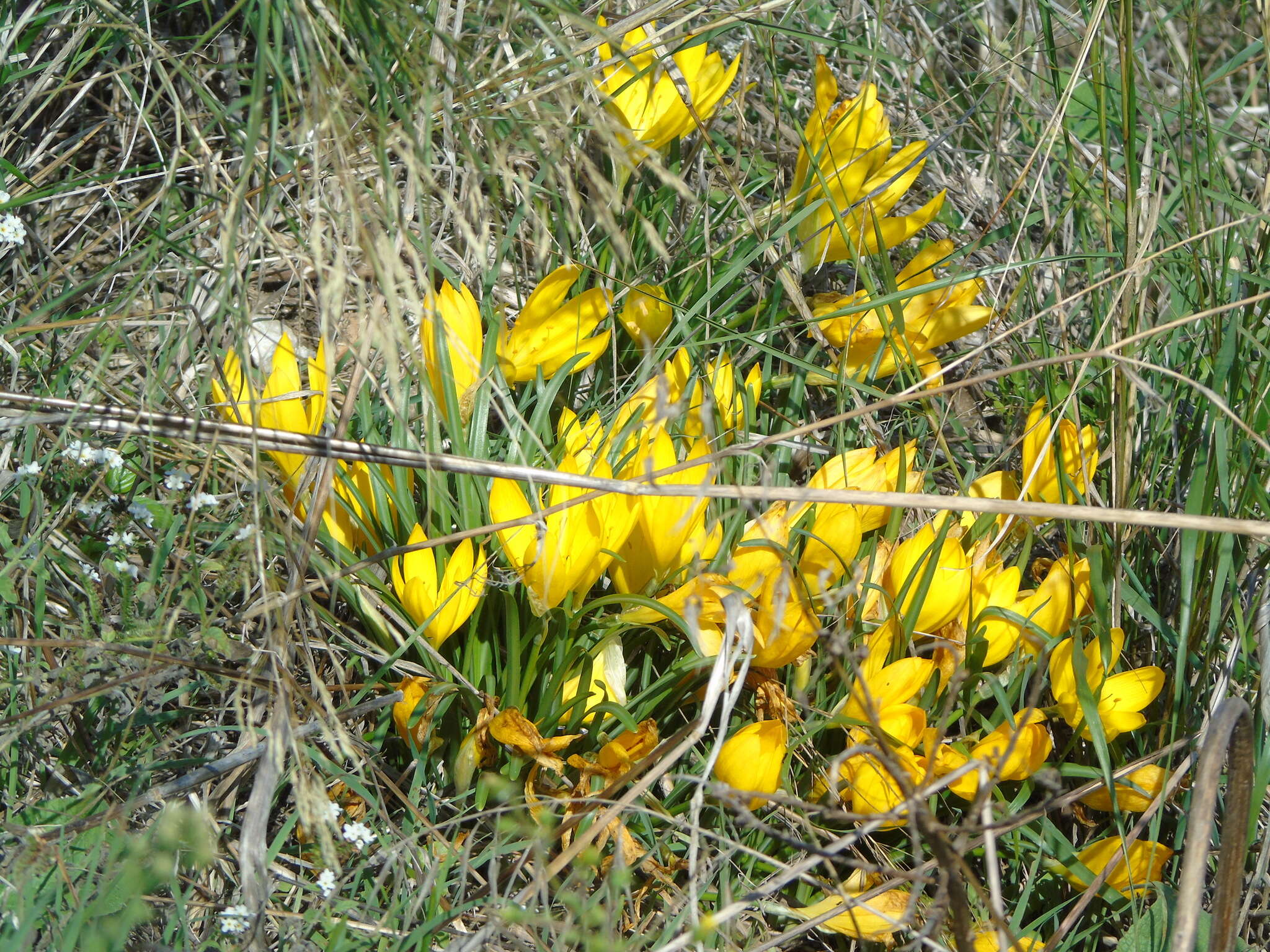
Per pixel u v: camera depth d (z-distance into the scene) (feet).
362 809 2.58
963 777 2.53
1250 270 2.92
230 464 2.69
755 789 2.49
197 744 2.60
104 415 2.47
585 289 2.96
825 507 2.61
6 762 2.48
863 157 2.93
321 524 2.64
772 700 2.58
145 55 2.95
